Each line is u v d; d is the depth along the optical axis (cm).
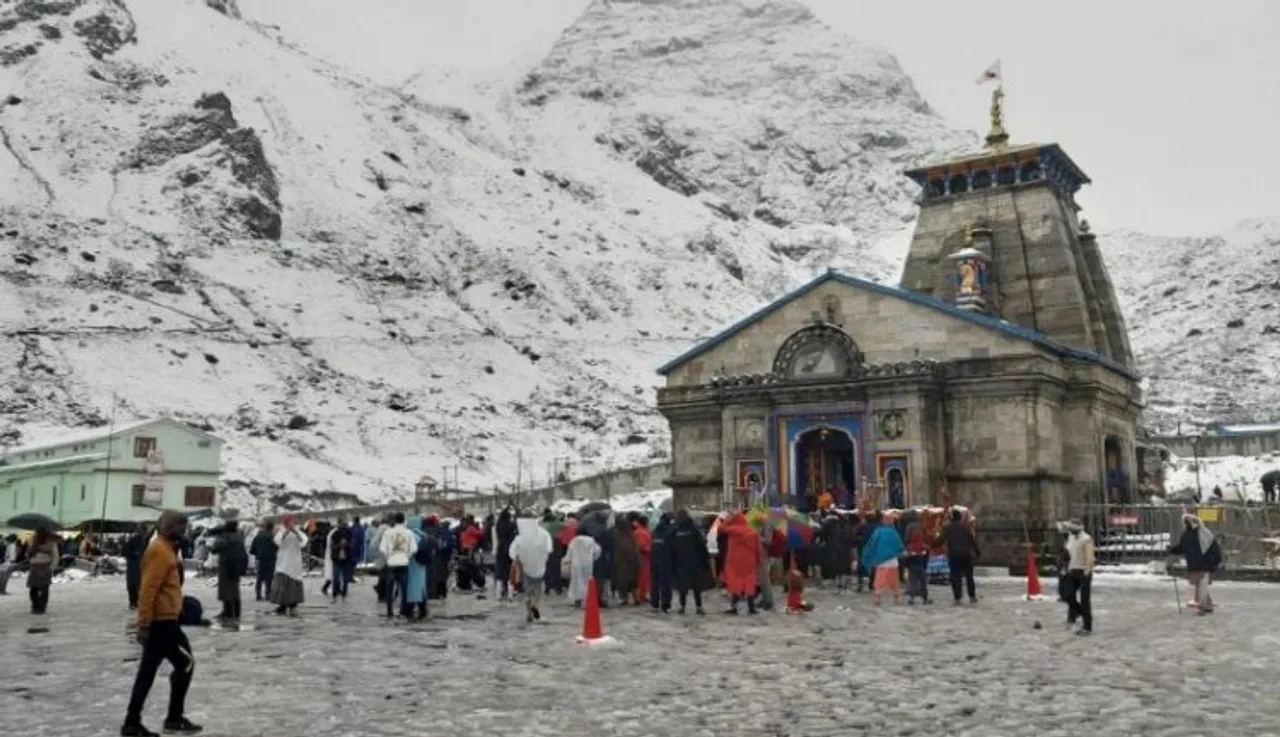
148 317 12444
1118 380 4484
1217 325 14325
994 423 3847
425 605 2255
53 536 2561
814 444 4122
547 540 2239
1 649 1791
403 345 14075
